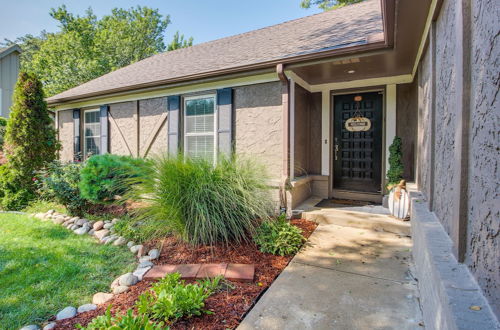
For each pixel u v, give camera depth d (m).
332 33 4.81
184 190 3.19
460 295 1.14
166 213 3.13
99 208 4.59
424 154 3.22
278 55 4.46
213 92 5.39
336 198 5.30
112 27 20.05
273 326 1.81
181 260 2.82
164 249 3.08
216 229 3.04
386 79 4.88
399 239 3.45
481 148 1.19
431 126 2.55
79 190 4.37
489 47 1.11
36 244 3.22
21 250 3.02
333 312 1.97
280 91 4.63
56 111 8.45
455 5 1.71
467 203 1.40
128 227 3.50
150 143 6.34
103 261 2.80
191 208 3.07
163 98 6.11
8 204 5.09
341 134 5.38
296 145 4.87
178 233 3.20
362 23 4.87
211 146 5.51
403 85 4.78
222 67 4.83
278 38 5.88
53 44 17.34
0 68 10.55
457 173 1.48
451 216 1.75
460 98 1.45
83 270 2.59
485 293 1.10
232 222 3.12
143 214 3.36
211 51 7.00
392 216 4.02
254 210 3.30
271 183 4.47
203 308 1.97
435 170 2.50
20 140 5.48
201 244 3.15
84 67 15.55
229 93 5.09
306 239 3.44
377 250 3.12
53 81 15.77
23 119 5.53
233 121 5.12
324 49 3.88
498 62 1.02
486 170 1.12
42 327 1.81
